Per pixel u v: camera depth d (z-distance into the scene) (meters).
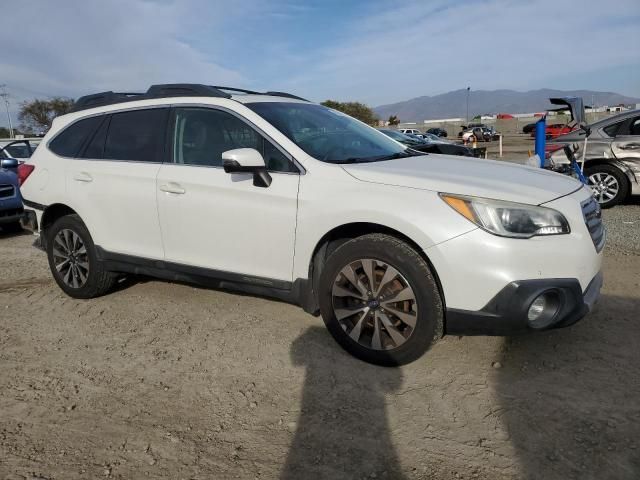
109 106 4.48
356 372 3.20
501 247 2.77
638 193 7.94
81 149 4.54
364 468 2.35
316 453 2.46
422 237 2.90
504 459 2.36
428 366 3.22
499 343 3.47
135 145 4.20
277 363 3.36
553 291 2.81
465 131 47.03
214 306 4.39
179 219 3.85
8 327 4.14
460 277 2.84
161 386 3.14
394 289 3.09
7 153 11.47
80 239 4.55
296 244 3.35
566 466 2.29
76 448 2.57
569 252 2.81
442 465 2.34
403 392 2.95
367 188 3.12
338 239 3.39
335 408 2.83
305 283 3.39
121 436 2.65
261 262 3.54
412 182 3.05
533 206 2.82
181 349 3.63
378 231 3.21
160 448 2.54
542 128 8.04
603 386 2.91
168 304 4.49
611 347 3.36
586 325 3.70
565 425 2.58
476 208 2.83
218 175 3.66
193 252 3.86
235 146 3.68
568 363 3.18
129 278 5.23
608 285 4.48
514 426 2.59
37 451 2.55
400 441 2.53
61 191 4.53
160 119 4.09
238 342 3.69
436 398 2.88
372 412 2.78
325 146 3.63
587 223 3.00
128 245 4.23
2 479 2.34
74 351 3.67
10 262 6.21
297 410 2.82
